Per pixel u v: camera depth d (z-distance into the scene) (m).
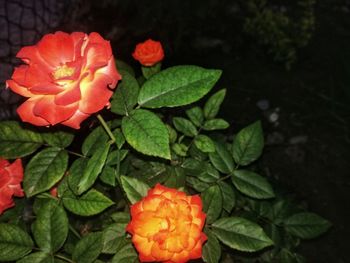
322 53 0.77
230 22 0.81
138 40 0.73
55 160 0.26
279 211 0.35
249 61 0.75
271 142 0.63
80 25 0.68
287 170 0.59
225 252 0.33
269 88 0.71
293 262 0.34
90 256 0.24
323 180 0.58
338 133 0.64
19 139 0.26
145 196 0.24
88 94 0.21
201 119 0.31
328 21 0.83
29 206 0.39
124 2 0.72
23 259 0.24
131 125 0.22
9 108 0.55
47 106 0.20
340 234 0.53
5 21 0.61
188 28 0.78
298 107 0.68
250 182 0.30
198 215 0.22
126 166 0.30
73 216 0.34
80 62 0.20
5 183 0.24
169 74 0.23
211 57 0.76
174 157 0.30
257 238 0.26
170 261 0.21
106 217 0.33
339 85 0.71
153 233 0.21
